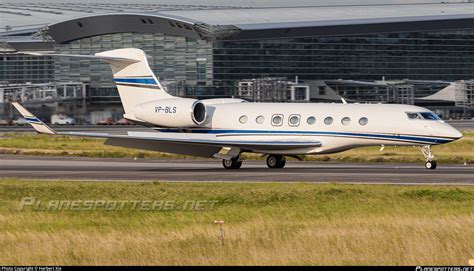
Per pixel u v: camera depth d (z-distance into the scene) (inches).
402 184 5004.9
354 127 6299.2
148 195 4574.3
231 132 6638.8
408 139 6240.2
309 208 4106.8
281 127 6481.3
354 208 4089.6
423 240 3181.6
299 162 7495.1
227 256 3043.8
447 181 5221.5
